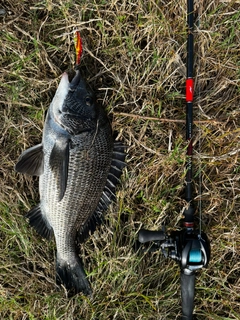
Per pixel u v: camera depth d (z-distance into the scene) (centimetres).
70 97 54
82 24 64
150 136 69
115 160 63
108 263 67
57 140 55
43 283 67
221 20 67
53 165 56
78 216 61
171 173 69
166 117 68
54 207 59
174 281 70
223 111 69
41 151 58
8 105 65
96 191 60
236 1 66
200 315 71
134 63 67
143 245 67
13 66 64
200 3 65
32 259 67
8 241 67
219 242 69
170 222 68
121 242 69
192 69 61
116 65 66
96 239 68
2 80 64
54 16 64
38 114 64
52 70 64
